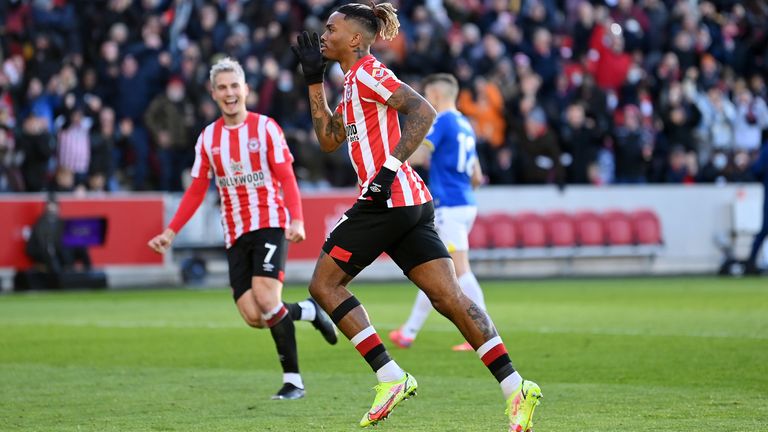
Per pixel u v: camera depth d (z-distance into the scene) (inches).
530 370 1052.5
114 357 1197.7
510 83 2689.5
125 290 2310.5
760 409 817.5
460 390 940.0
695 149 2815.0
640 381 971.9
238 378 1035.9
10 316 1689.2
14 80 2493.8
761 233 2578.7
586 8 2928.2
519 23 2940.5
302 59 765.9
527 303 1854.1
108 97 2544.3
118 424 792.9
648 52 3019.2
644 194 2719.0
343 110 748.6
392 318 1622.8
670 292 2084.2
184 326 1512.1
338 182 2571.4
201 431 762.2
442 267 721.0
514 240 2618.1
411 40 2812.5
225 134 971.3
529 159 2635.3
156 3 2699.3
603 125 2721.5
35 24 2559.1
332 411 843.4
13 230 2292.1
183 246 2413.9
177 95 2469.2
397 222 716.7
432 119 705.6
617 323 1488.7
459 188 1245.7
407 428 762.2
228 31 2635.3
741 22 3169.3
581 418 787.4
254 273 954.1
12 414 838.5
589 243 2655.0
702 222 2751.0
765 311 1658.5
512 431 689.6
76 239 2340.1
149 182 2480.3
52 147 2388.0
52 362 1158.3
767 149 2524.6
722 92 2977.4
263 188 967.6
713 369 1035.9
